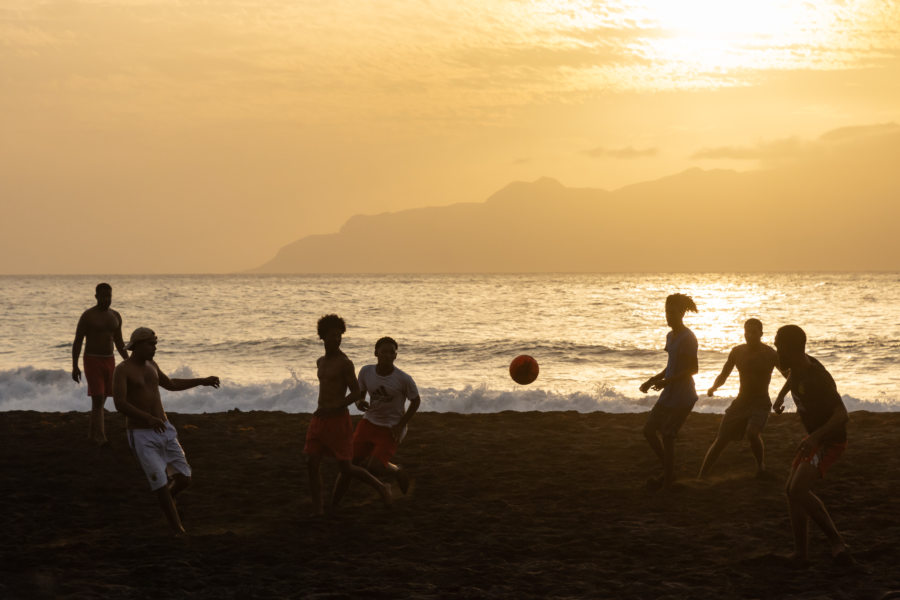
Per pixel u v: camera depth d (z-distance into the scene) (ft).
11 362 101.96
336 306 224.74
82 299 272.10
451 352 107.96
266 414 48.75
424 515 26.76
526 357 36.81
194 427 43.01
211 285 462.19
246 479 31.96
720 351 106.11
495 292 330.34
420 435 41.32
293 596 19.38
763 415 30.86
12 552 22.86
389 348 27.76
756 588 19.58
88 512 27.35
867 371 87.35
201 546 23.52
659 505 27.63
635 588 19.76
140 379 24.54
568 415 48.06
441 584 20.25
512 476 32.17
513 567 21.48
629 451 37.01
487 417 47.26
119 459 35.29
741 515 26.18
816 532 24.17
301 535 24.63
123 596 19.34
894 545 22.53
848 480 30.35
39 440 39.45
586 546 23.25
